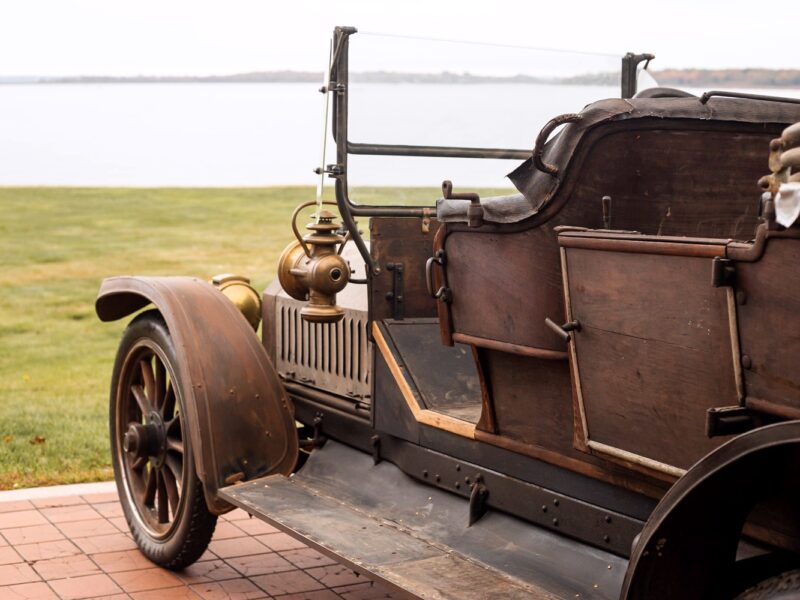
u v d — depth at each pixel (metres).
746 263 1.97
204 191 17.78
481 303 2.77
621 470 2.49
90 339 9.06
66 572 3.96
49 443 5.71
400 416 3.35
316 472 3.72
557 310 2.57
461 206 2.76
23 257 12.45
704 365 2.09
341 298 3.78
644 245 2.19
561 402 2.65
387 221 3.46
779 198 1.83
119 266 11.93
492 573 2.72
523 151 3.86
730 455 1.91
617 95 4.11
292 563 4.14
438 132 3.65
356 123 3.45
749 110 2.70
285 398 3.71
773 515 2.16
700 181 2.72
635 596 2.12
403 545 2.97
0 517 4.56
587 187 2.58
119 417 4.25
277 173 11.56
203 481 3.56
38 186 18.03
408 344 3.41
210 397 3.59
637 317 2.24
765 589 2.00
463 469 3.07
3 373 7.77
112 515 4.62
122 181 18.75
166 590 3.83
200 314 3.72
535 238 2.60
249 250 12.80
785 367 1.91
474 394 3.31
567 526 2.70
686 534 2.08
